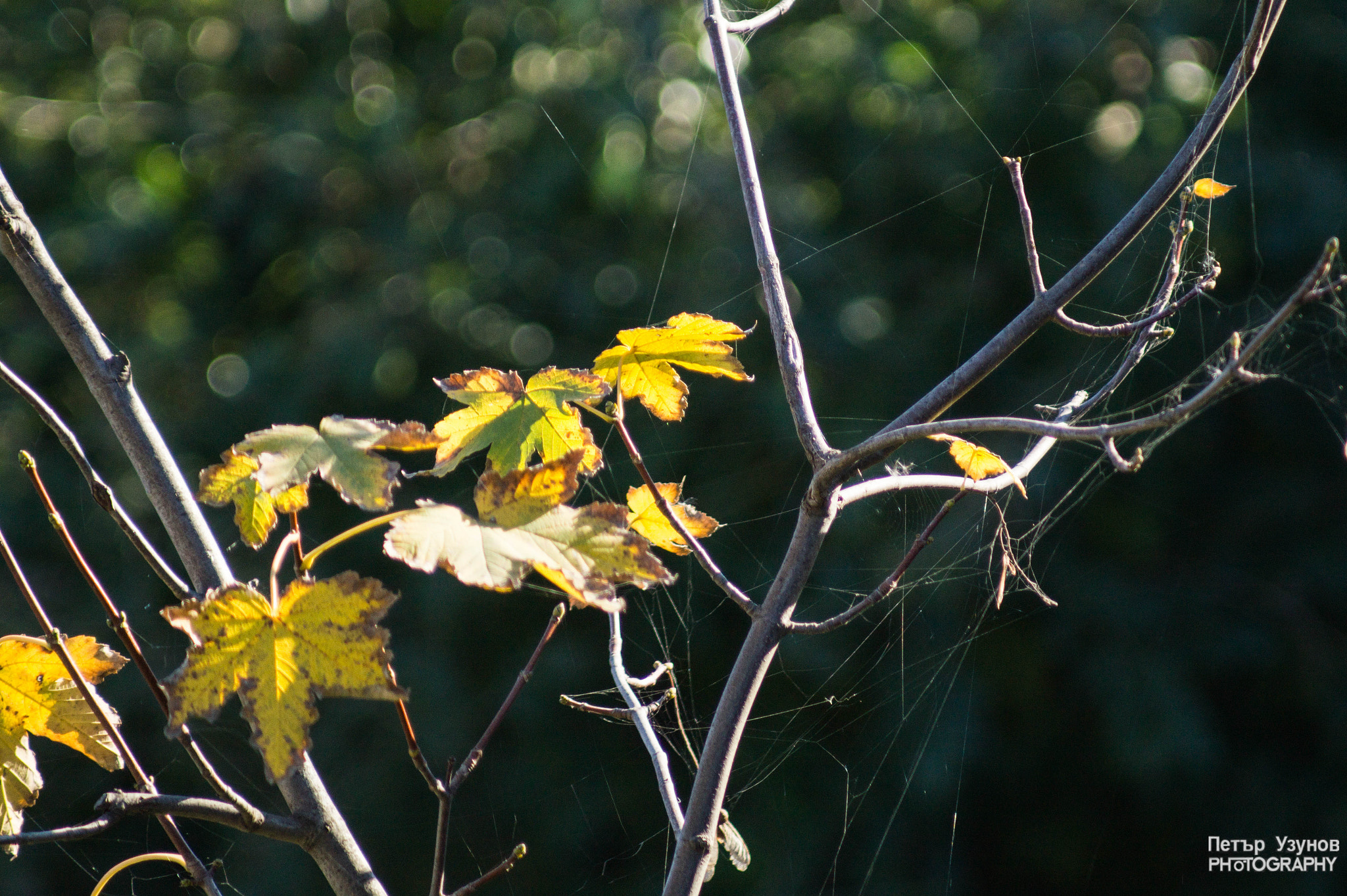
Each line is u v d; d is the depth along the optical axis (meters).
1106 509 9.28
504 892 8.70
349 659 2.96
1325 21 9.10
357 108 10.49
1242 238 8.77
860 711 8.77
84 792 8.17
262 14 10.61
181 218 10.05
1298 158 9.01
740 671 3.06
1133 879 9.48
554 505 2.99
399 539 2.97
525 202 9.88
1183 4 9.05
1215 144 8.52
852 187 9.82
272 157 9.96
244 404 9.27
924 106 9.62
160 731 8.52
